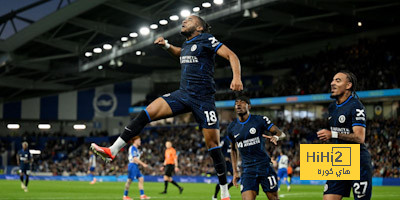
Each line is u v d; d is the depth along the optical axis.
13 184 24.66
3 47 36.31
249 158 7.24
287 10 33.28
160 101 4.60
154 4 29.67
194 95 4.63
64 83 51.25
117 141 4.47
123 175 33.38
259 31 39.72
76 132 52.50
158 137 42.88
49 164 43.38
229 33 35.50
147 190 20.28
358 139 5.23
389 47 36.91
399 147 29.66
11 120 52.69
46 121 52.72
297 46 45.16
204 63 4.68
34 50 39.12
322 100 34.19
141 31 22.72
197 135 40.66
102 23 33.47
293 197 15.52
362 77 34.78
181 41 25.44
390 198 14.98
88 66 32.03
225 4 21.78
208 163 34.19
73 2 27.53
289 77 41.88
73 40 37.19
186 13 21.03
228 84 45.16
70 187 22.22
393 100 34.34
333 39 42.62
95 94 52.41
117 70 46.81
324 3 29.38
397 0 28.80
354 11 32.22
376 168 28.16
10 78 46.94
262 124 7.18
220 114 42.22
